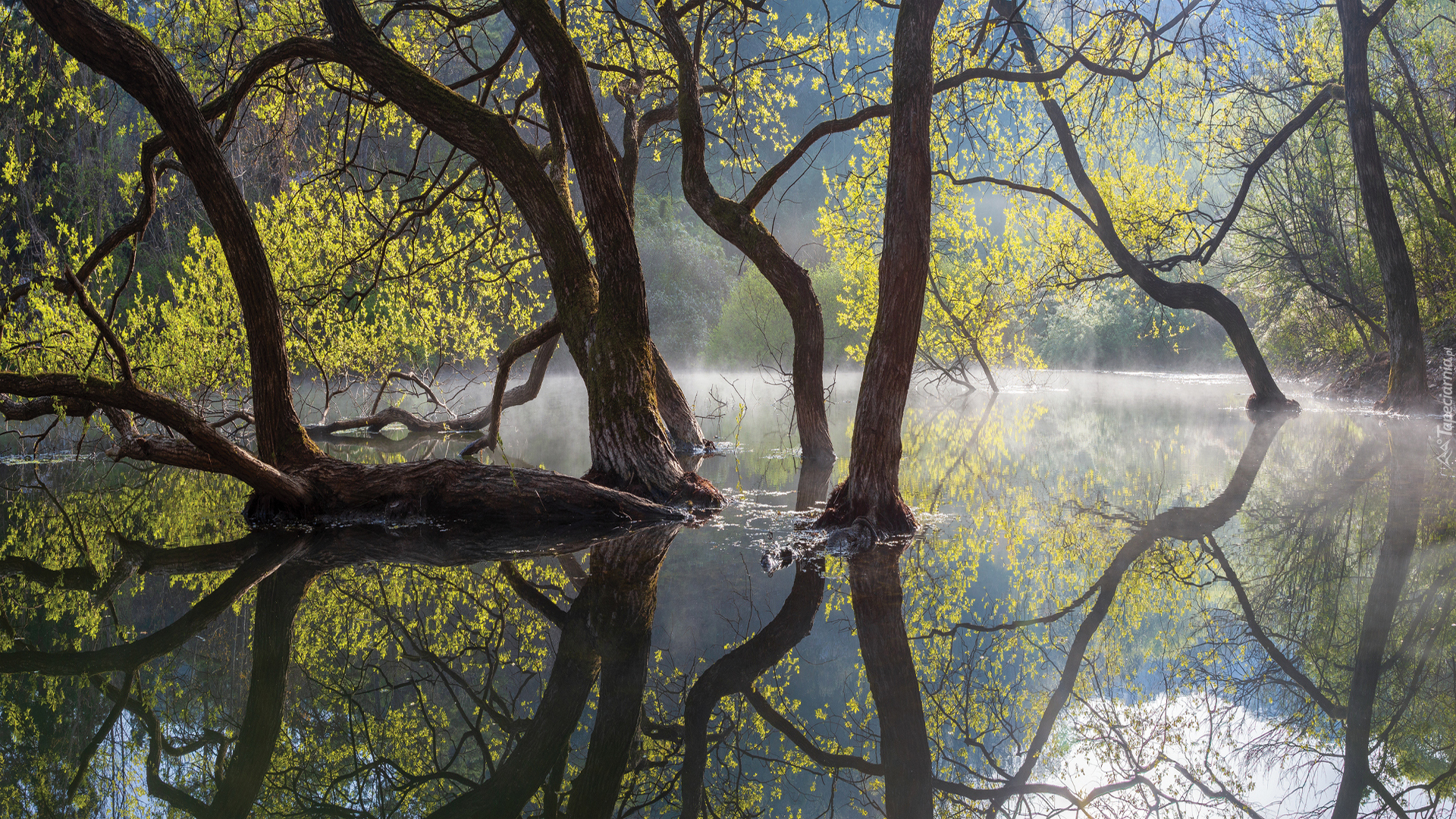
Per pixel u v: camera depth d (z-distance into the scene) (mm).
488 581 5391
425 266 12172
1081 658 4074
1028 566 5672
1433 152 14766
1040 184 14883
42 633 4512
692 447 11789
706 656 4082
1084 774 3004
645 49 12578
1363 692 3566
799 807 2744
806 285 10445
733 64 10648
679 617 4648
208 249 11453
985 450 11531
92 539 6816
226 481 10070
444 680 3838
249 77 7438
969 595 5055
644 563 5781
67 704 3635
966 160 17109
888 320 6305
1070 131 14078
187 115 6582
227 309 11445
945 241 18438
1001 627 4504
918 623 4551
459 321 14734
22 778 2969
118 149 18500
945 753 3168
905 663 3994
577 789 2873
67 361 8891
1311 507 7273
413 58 11508
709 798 2805
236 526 7250
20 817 2668
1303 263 17281
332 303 12750
